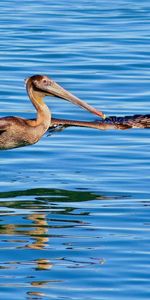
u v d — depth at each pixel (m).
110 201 16.66
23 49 27.78
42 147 19.56
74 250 14.48
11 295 12.97
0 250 14.48
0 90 23.47
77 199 16.77
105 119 17.86
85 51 27.69
